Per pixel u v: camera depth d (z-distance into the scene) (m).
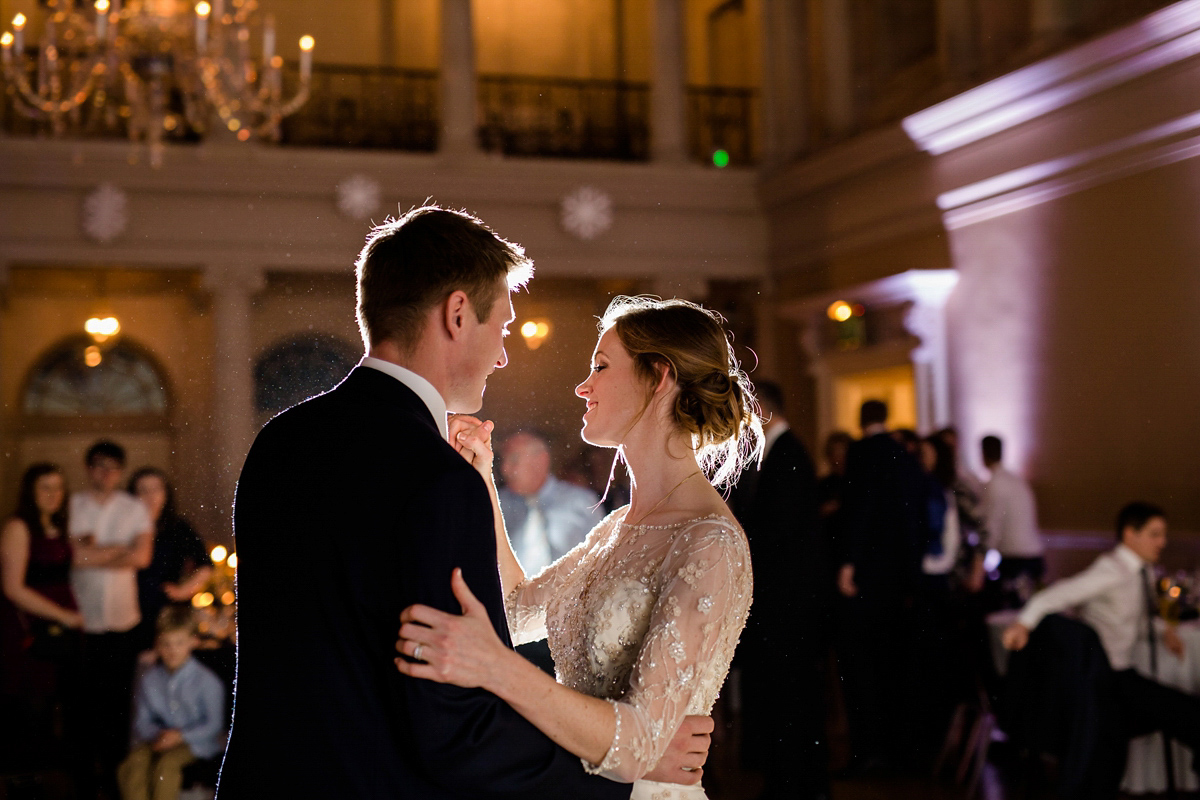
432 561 1.30
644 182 9.83
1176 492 6.23
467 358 1.50
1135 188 6.50
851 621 4.42
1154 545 3.97
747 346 10.16
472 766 1.28
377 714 1.32
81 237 8.77
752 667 3.97
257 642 1.37
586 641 1.66
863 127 9.64
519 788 1.32
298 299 9.41
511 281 1.59
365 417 1.41
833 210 9.31
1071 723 3.70
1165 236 6.28
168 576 4.45
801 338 9.72
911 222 8.47
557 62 12.27
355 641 1.33
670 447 1.74
